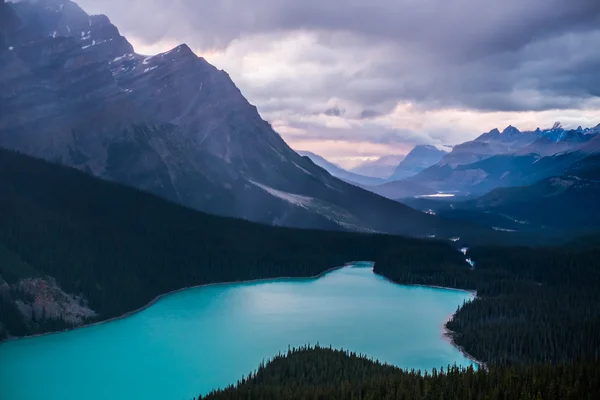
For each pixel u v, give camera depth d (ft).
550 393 599.16
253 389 653.71
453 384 626.23
